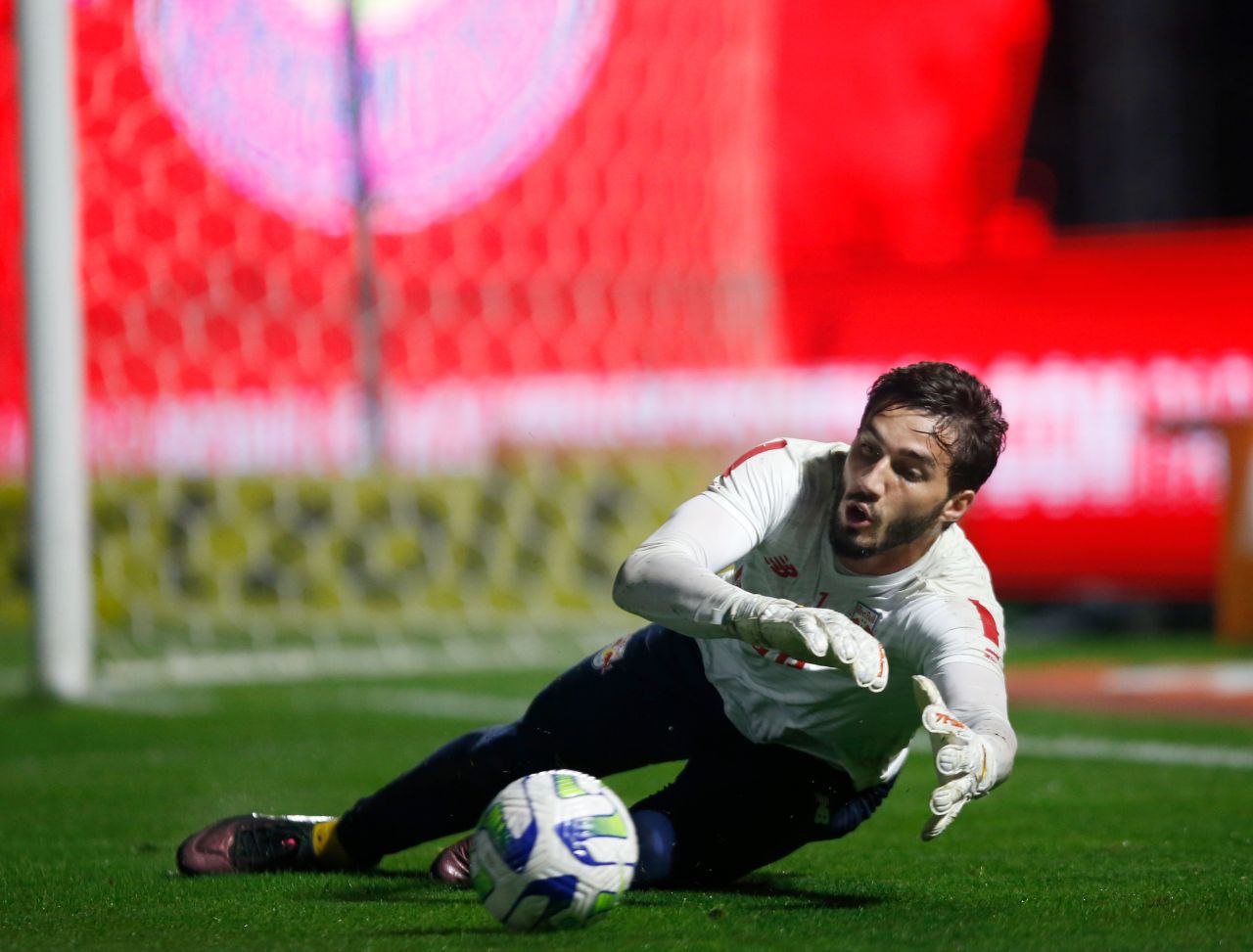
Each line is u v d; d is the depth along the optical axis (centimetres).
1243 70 6203
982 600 1050
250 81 4075
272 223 4134
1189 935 959
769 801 1128
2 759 2031
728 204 4862
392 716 2495
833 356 4031
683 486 4009
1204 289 3875
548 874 954
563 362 4103
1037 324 3966
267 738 2247
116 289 3834
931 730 914
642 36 4825
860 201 5675
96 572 3656
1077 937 953
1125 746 2108
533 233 4662
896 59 5712
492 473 3975
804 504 1059
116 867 1284
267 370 3884
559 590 4003
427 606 3888
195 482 3753
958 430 991
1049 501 3959
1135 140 5503
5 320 3781
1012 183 5906
